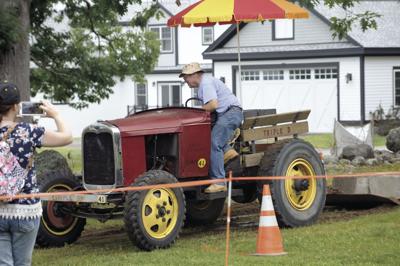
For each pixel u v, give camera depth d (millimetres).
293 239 11961
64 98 28719
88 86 28078
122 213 11836
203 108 12625
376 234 12086
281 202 13039
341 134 26422
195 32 53469
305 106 46719
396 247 11094
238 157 13273
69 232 12594
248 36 48094
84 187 11969
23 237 7656
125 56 29188
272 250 10945
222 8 14875
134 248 11969
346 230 12617
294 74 47000
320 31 46156
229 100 12773
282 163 13102
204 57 48625
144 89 53875
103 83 28562
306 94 46656
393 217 13594
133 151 11812
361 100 45031
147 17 24062
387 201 15109
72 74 27766
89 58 28141
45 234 12289
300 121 14195
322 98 46250
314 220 13523
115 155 11617
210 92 12531
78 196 11586
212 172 12695
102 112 53500
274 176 13000
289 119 13938
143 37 29516
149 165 12375
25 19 19328
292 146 13344
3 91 7613
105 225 14797
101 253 11711
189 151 12406
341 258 10500
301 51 46219
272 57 47000
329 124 46031
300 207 13398
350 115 45469
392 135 26000
